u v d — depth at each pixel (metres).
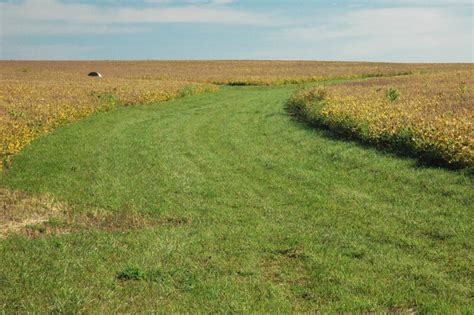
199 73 76.12
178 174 15.47
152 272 8.02
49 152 18.55
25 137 19.41
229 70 84.19
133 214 11.90
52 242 9.63
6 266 8.26
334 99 27.34
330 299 7.27
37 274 7.93
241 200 12.81
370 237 9.95
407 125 17.69
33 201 12.78
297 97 32.28
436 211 11.16
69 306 6.79
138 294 7.33
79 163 16.91
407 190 12.78
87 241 9.72
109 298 7.13
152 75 70.75
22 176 15.31
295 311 6.91
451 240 9.47
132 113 30.08
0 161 15.92
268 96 41.03
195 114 29.61
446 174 13.60
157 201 12.82
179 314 6.69
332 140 19.72
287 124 24.66
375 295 7.33
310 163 16.42
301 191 13.40
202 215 11.73
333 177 14.59
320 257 8.84
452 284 7.68
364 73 70.44
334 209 11.76
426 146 15.36
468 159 13.84
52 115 25.02
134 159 17.50
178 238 9.88
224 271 8.30
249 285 7.74
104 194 13.42
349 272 8.19
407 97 28.36
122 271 8.01
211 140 21.14
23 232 10.61
